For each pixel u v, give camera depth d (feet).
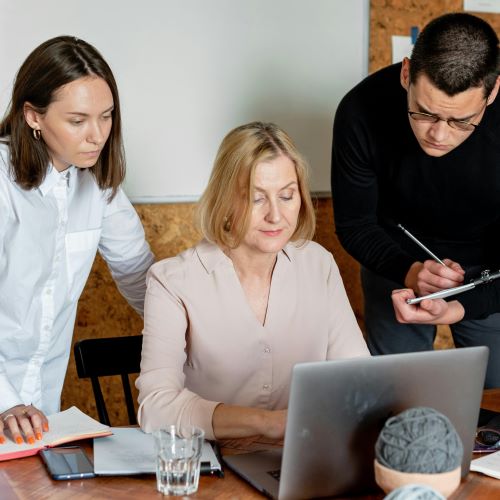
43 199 6.20
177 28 9.75
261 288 5.98
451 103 5.83
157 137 9.84
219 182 5.62
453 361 4.38
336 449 4.26
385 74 7.36
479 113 5.98
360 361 4.16
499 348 8.00
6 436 5.16
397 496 3.55
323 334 6.15
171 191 9.99
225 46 10.03
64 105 5.60
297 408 4.10
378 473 3.97
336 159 7.66
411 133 7.14
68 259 6.56
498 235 7.75
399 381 4.27
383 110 7.25
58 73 5.57
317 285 6.15
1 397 5.49
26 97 5.74
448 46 5.78
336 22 10.61
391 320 8.25
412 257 7.44
